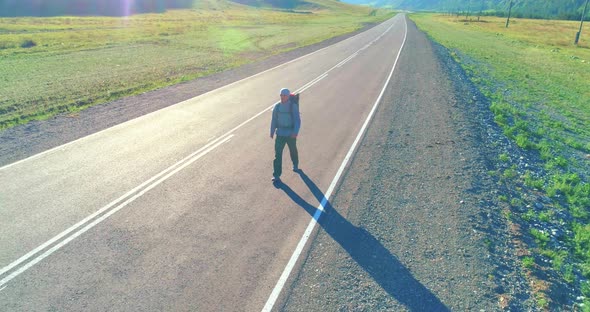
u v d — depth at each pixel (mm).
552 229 6559
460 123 12047
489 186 7852
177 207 6574
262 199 6965
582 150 11688
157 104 13289
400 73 20188
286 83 17219
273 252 5449
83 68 20516
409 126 11570
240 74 19469
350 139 10281
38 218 6082
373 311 4418
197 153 9008
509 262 5457
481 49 37125
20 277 4785
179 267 5055
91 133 10156
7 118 11367
